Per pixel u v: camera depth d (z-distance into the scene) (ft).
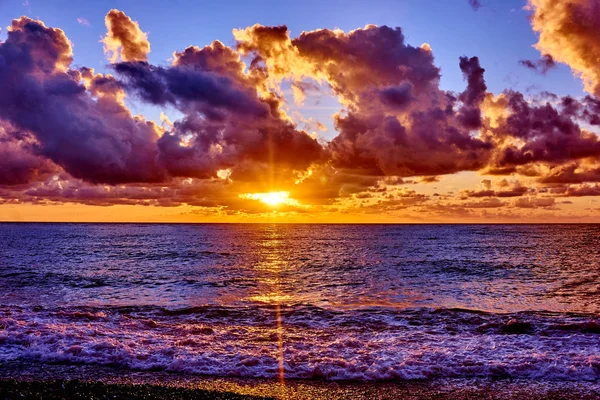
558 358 39.58
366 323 55.72
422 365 37.81
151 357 39.45
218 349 42.52
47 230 502.38
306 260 149.69
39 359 38.93
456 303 72.38
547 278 103.71
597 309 67.00
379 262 141.38
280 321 56.90
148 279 101.91
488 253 178.19
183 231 496.23
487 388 33.22
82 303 71.20
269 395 31.55
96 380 34.14
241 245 237.25
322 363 37.70
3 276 103.50
